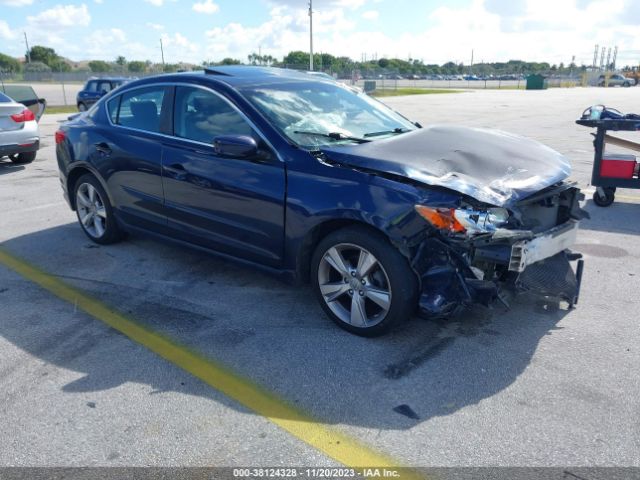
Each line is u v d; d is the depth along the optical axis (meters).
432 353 3.48
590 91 52.31
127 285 4.60
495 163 3.69
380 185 3.35
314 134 3.93
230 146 3.69
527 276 3.66
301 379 3.21
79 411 2.93
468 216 3.19
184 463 2.54
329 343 3.62
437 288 3.37
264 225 3.91
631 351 3.49
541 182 3.59
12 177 9.19
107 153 5.05
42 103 13.96
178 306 4.20
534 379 3.19
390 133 4.38
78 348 3.59
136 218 4.99
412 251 3.31
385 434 2.73
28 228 6.21
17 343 3.65
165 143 4.52
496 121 19.03
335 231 3.62
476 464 2.52
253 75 4.57
